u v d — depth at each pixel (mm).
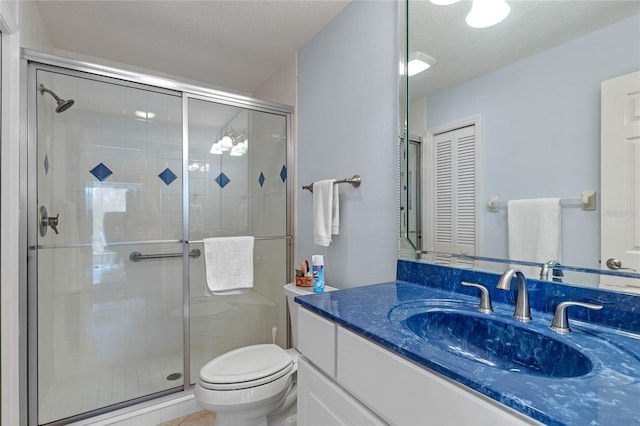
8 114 1384
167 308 1992
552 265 899
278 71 2465
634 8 746
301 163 2154
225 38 2035
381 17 1471
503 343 831
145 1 1686
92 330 1826
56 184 1645
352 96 1650
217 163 2064
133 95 1840
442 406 594
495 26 1040
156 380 1934
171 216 1972
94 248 1800
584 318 821
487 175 1061
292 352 1655
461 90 1137
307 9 1737
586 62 828
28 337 1506
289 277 2262
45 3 1693
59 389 1699
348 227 1670
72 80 1664
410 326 869
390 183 1420
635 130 747
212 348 2064
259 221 2176
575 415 442
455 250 1162
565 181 869
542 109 918
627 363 607
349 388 838
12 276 1396
